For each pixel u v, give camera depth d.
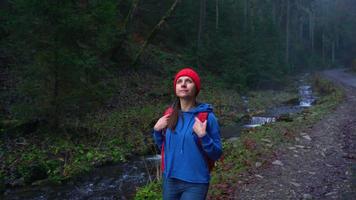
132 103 16.92
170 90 20.34
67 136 11.11
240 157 8.66
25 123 10.81
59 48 10.25
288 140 10.67
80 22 10.36
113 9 12.76
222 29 35.16
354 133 12.06
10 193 8.10
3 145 9.95
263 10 58.66
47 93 10.58
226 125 17.23
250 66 33.94
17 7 9.97
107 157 10.62
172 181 3.02
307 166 8.20
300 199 6.23
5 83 12.70
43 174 9.14
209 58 31.11
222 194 6.29
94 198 7.89
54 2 9.94
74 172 9.37
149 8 28.23
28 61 13.59
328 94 29.33
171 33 31.02
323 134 11.75
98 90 11.37
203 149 2.94
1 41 14.22
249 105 24.06
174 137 2.98
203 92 24.48
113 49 20.36
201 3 31.17
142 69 22.58
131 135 12.76
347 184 7.05
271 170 7.79
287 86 39.25
